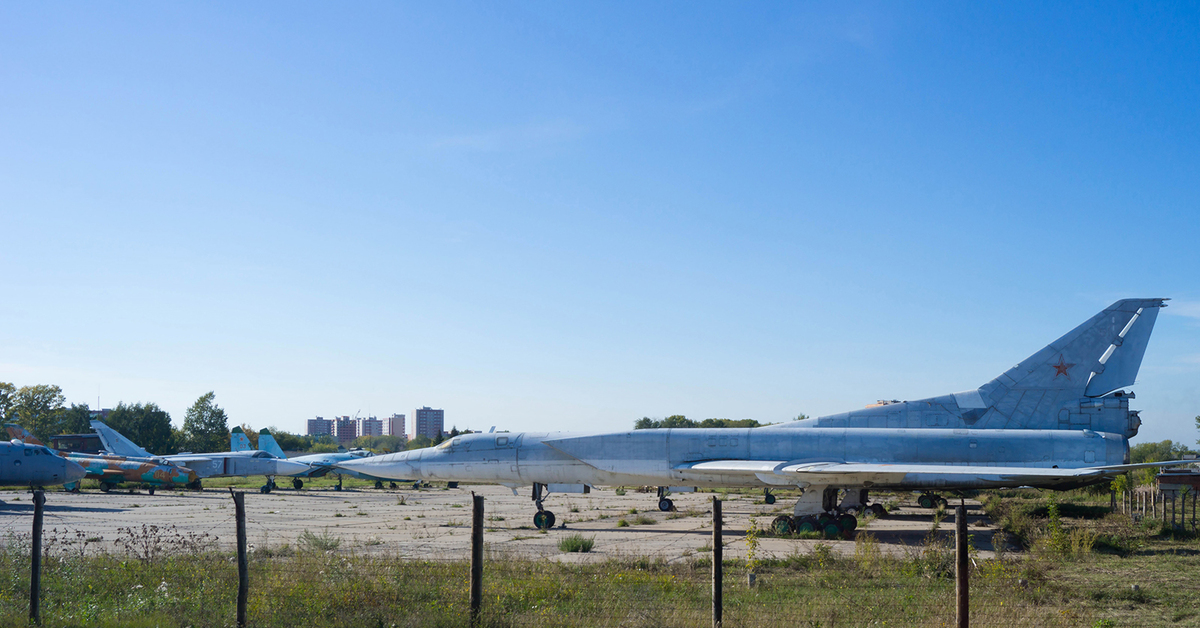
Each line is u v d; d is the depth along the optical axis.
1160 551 19.64
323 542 20.02
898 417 27.84
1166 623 11.73
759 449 27.09
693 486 28.17
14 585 13.45
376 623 10.97
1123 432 26.75
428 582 13.90
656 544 23.02
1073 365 27.22
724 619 10.72
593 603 12.17
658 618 10.85
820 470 23.89
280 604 11.73
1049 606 12.86
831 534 25.20
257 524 29.69
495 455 29.75
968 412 27.42
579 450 28.58
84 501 42.62
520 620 10.77
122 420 107.50
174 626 10.86
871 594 13.58
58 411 109.44
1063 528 24.58
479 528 10.48
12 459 38.28
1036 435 26.02
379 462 32.03
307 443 157.62
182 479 52.28
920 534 26.08
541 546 22.41
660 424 100.38
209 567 15.38
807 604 12.46
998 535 20.25
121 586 13.80
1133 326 27.08
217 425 117.44
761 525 29.66
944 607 12.14
